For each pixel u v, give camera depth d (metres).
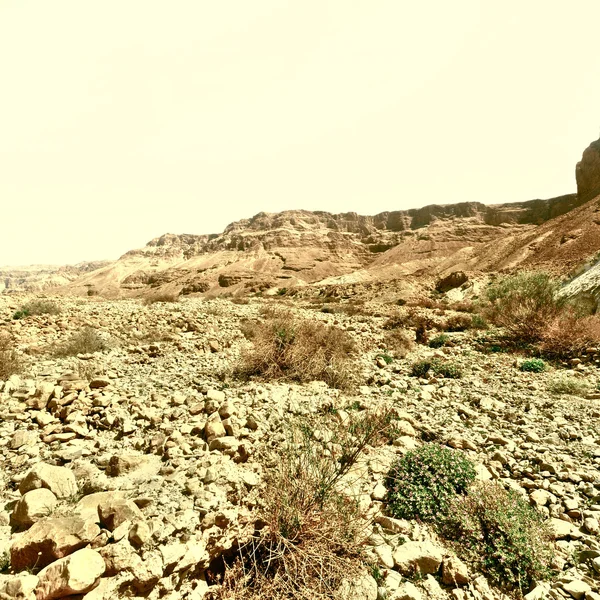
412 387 8.28
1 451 3.96
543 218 127.81
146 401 5.81
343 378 8.08
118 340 10.95
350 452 4.36
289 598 2.36
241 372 7.95
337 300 38.53
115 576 2.33
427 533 3.40
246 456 4.14
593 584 2.90
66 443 4.24
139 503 3.10
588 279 16.59
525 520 3.43
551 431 5.88
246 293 71.62
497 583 2.95
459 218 151.62
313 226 184.75
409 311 21.02
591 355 10.39
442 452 4.41
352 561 2.70
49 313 14.57
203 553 2.63
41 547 2.41
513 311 13.53
